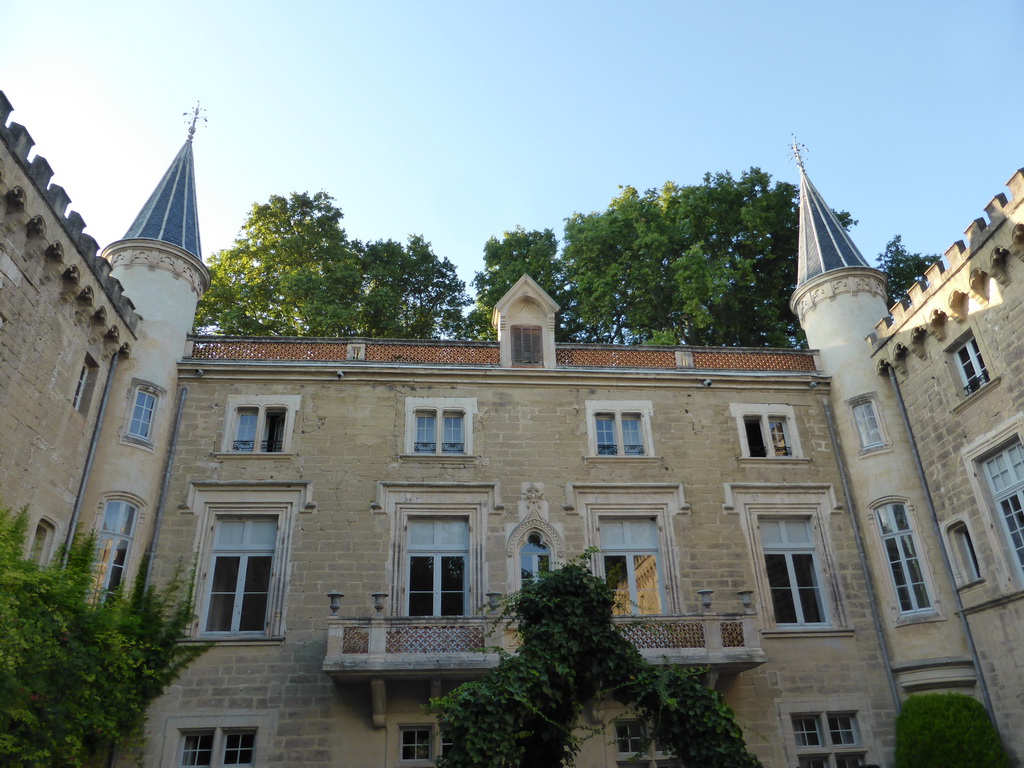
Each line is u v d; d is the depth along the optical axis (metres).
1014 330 18.11
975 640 19.02
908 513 20.97
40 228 16.38
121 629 16.36
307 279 32.62
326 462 20.75
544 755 13.29
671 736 13.18
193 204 24.92
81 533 17.67
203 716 17.77
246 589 19.58
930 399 21.03
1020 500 18.16
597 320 34.62
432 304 38.00
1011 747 17.73
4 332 15.60
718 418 22.67
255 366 21.58
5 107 15.16
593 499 21.16
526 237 38.41
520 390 22.39
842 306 24.09
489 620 17.95
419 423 21.86
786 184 35.28
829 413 23.22
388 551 19.89
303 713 17.97
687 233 33.66
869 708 19.42
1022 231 17.56
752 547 21.05
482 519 20.55
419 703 18.08
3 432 15.61
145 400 20.58
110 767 16.77
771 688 19.31
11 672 12.11
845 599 20.67
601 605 14.19
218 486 20.16
